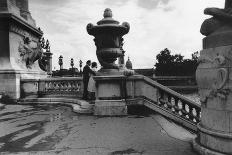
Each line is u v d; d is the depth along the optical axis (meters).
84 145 6.58
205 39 5.76
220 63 5.21
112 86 11.07
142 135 7.49
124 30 11.88
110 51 11.77
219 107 5.31
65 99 16.16
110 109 10.86
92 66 15.66
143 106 11.16
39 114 12.12
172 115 10.41
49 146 6.58
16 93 17.53
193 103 10.12
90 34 12.19
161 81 58.50
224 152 5.19
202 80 5.71
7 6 18.25
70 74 49.81
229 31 5.22
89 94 14.59
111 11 12.38
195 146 5.92
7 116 11.73
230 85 5.07
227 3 5.77
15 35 18.92
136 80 11.26
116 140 6.99
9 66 17.83
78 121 9.88
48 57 42.34
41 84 18.06
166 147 6.27
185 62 95.56
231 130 5.11
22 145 6.75
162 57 103.50
